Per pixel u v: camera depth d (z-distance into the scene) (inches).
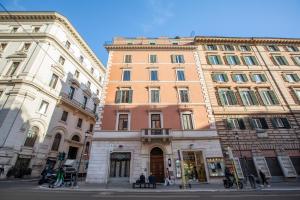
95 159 704.4
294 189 493.7
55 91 1133.1
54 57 1152.2
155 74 944.9
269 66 994.1
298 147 750.5
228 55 1032.2
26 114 916.6
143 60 1000.9
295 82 939.3
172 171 684.7
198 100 853.2
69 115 1237.7
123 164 711.7
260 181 642.8
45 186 575.8
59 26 1230.3
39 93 1011.9
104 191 488.1
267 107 840.3
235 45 1084.5
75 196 384.2
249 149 738.8
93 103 1577.3
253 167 713.6
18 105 887.1
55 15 1200.8
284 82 933.8
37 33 1115.3
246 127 779.4
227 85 900.0
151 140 727.1
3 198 343.9
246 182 611.5
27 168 882.8
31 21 1207.6
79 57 1445.6
